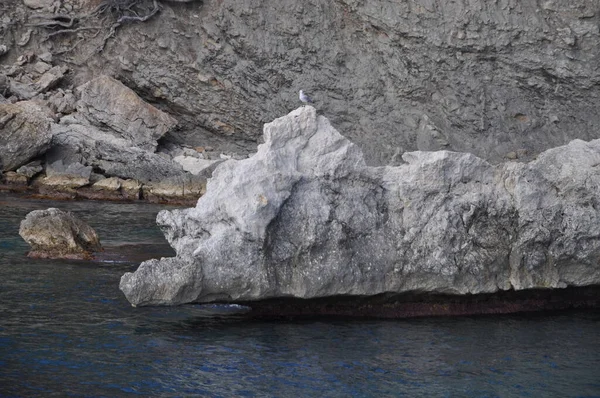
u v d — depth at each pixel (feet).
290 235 52.44
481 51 141.59
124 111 147.23
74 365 45.57
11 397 40.83
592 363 48.21
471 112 143.43
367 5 146.10
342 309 55.72
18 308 55.98
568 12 136.67
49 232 73.36
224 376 44.47
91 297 59.47
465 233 55.06
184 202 128.67
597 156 58.49
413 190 55.11
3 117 128.26
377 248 53.93
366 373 45.47
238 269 51.29
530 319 56.44
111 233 89.97
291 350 48.60
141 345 48.98
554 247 56.34
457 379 45.14
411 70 146.10
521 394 43.42
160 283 50.11
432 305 56.54
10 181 127.34
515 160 138.62
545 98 141.49
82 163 133.08
